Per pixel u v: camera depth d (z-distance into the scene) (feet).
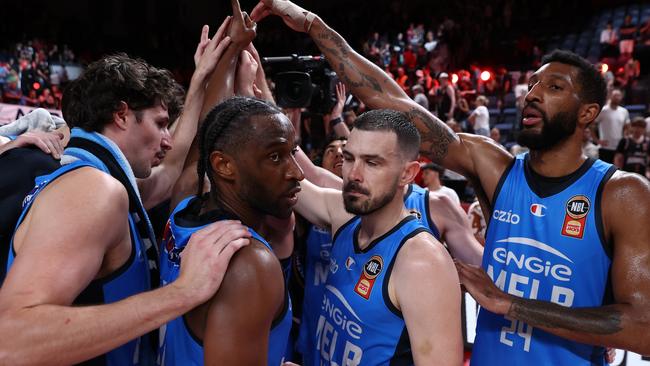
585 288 5.24
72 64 43.21
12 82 32.91
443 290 4.34
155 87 4.53
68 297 3.40
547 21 52.34
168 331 3.88
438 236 7.73
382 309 4.68
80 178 3.71
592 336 4.87
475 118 31.19
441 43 49.78
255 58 6.70
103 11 54.39
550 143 5.44
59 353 3.19
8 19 45.06
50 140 5.25
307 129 10.55
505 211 5.75
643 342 4.74
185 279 3.41
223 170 3.89
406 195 7.72
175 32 57.62
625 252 4.94
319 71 7.88
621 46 39.60
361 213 4.71
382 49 51.72
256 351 3.46
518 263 5.54
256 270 3.47
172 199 5.49
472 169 6.21
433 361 4.22
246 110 3.87
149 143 4.61
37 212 3.62
